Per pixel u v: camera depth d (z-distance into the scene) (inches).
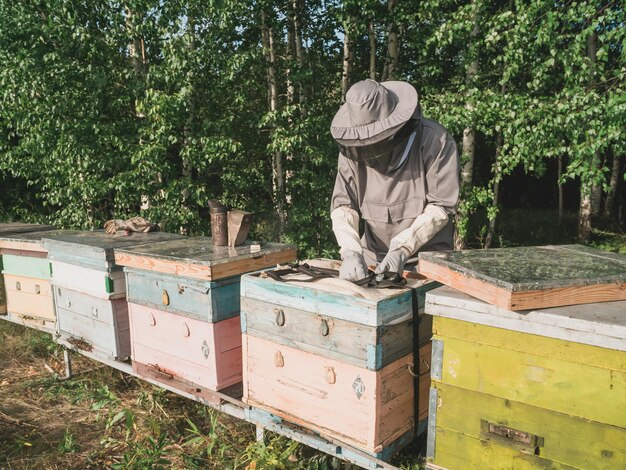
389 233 102.1
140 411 123.6
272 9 249.8
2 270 155.8
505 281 59.6
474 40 234.2
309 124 239.8
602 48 202.2
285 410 86.6
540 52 226.5
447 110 239.3
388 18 248.7
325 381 79.8
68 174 244.8
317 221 272.5
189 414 123.6
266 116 232.5
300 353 82.8
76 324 130.0
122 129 239.9
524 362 61.9
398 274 83.1
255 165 273.0
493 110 223.8
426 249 101.4
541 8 212.8
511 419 63.9
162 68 222.1
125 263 110.0
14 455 107.8
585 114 201.3
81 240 126.2
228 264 96.1
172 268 99.4
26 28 217.0
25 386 138.9
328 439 81.8
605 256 75.3
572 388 58.7
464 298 66.1
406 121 83.4
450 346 68.2
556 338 58.7
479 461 67.4
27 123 230.1
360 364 74.7
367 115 85.2
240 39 250.4
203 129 231.9
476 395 66.7
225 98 250.4
